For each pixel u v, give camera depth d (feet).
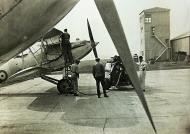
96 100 32.65
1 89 48.78
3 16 13.41
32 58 41.78
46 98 36.06
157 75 62.95
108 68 41.75
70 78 39.29
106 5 12.39
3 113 26.68
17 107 29.84
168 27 95.40
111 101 31.55
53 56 40.68
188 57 89.71
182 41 92.63
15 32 13.85
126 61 12.14
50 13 14.48
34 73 36.19
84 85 51.29
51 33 39.47
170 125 20.44
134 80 12.12
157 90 39.19
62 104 30.86
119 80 40.42
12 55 15.53
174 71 72.18
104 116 24.31
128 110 26.45
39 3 13.88
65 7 15.28
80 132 19.74
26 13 13.71
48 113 26.32
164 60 95.50
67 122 22.62
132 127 20.51
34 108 29.01
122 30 12.32
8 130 20.70
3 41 13.87
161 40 95.81
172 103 28.78
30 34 14.35
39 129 20.83
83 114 25.35
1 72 41.42
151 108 26.58
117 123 21.77
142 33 96.17
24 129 20.85
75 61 37.73
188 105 27.40
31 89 47.88
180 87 41.68
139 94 12.14
